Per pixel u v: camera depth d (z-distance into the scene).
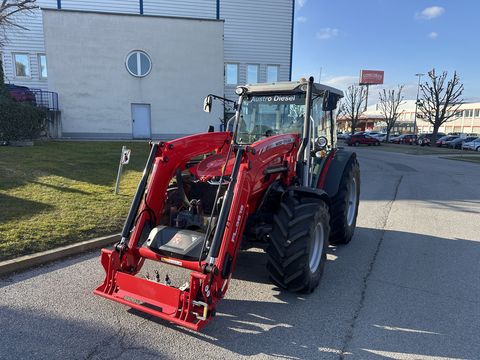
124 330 3.21
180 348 2.99
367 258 5.21
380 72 67.69
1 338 3.05
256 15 25.33
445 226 6.99
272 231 3.86
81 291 3.89
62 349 2.93
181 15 24.56
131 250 3.47
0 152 11.87
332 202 5.43
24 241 4.88
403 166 18.47
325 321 3.48
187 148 4.07
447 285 4.36
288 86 4.99
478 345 3.17
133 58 20.20
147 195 3.64
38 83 22.95
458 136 45.72
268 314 3.58
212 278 2.99
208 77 21.19
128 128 20.62
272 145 3.91
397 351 3.05
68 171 9.66
